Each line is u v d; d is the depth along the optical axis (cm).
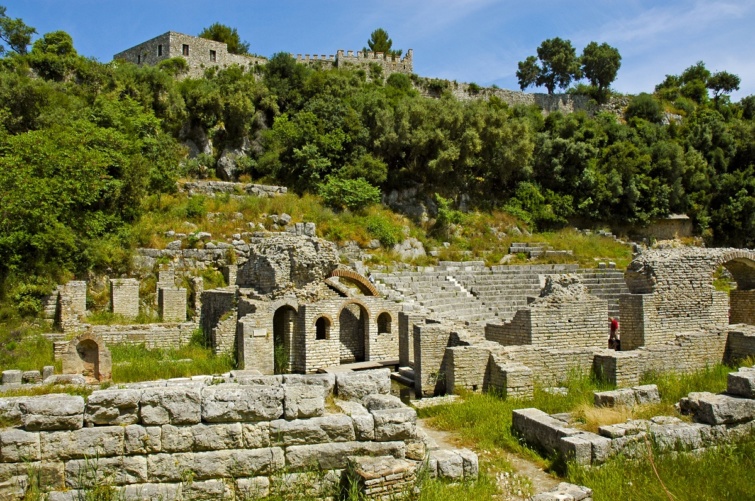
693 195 5441
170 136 4066
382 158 4553
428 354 1705
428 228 4309
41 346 2253
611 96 7588
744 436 1040
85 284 2655
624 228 5184
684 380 1505
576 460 966
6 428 727
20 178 2752
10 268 2612
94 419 737
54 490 712
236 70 5312
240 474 759
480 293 3206
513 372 1488
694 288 2117
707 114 6412
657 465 946
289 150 4412
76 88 4216
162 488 732
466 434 1198
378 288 2738
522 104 6675
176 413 751
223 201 3591
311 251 2350
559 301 1892
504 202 4978
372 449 805
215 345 2248
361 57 6806
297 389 800
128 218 3247
